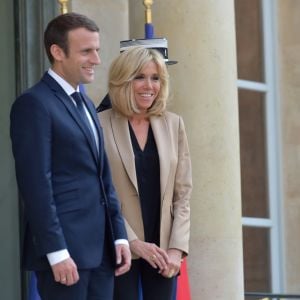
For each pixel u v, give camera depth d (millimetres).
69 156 10219
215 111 15148
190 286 14898
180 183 11844
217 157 15102
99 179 10461
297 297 17156
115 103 11672
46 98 10250
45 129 10078
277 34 22250
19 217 15539
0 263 15453
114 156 11578
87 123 10492
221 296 15000
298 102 22125
